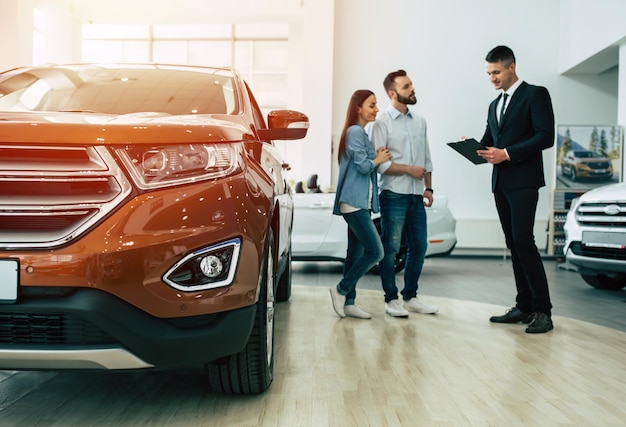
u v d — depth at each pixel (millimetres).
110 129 1606
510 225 3441
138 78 2422
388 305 3652
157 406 1887
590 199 4598
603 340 3057
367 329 3232
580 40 8203
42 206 1525
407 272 3844
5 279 1495
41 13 8992
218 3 8906
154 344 1561
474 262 7891
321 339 2957
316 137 8789
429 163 3791
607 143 7855
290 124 2381
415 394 2068
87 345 1529
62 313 1509
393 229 3604
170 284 1574
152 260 1550
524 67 9000
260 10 8906
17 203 1521
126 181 1571
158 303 1560
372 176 3516
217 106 2229
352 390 2098
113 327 1518
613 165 7852
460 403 1979
